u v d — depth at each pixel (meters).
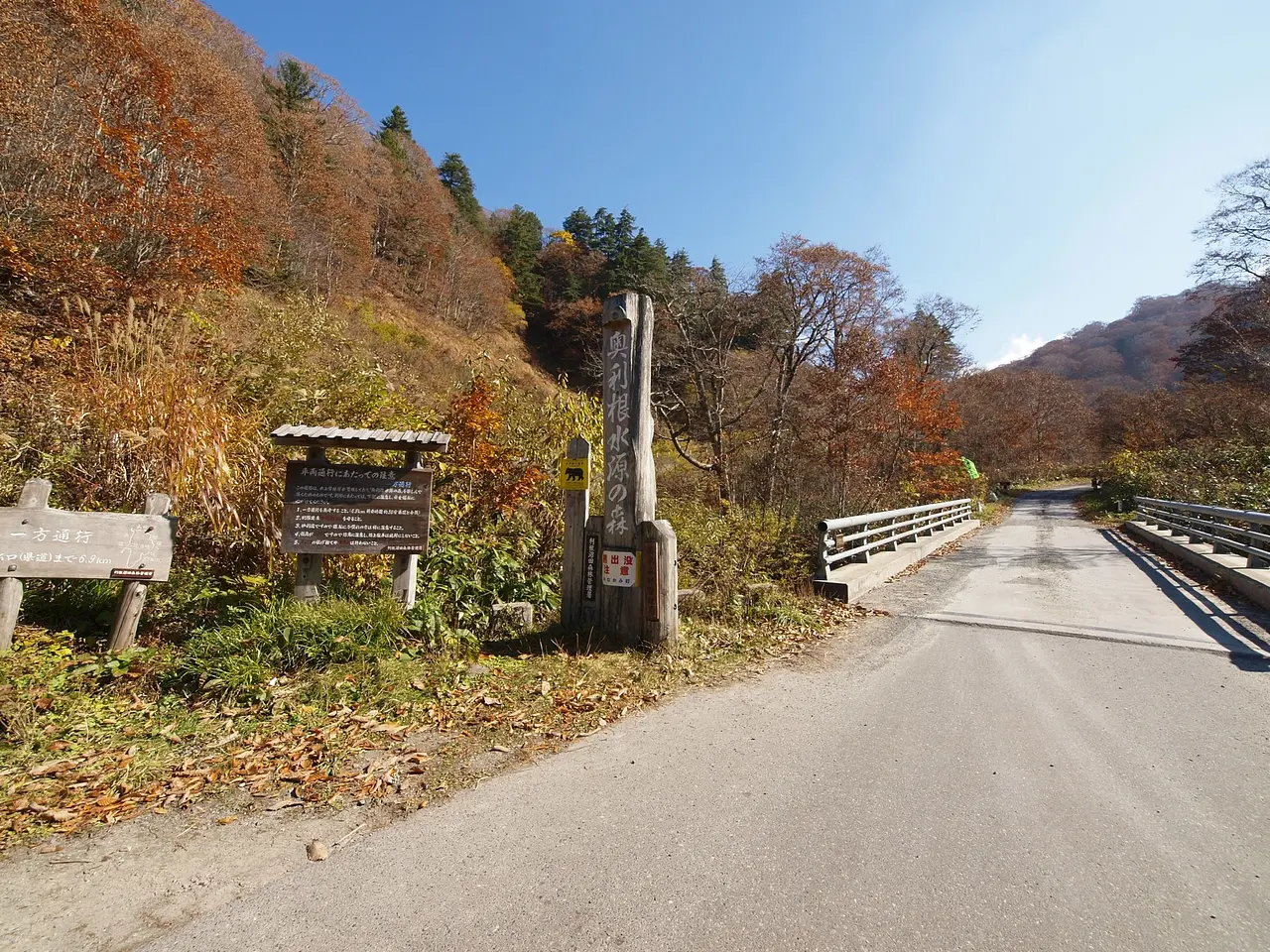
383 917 2.02
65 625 4.37
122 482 5.15
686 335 16.41
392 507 4.73
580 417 8.13
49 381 5.89
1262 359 20.78
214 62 17.11
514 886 2.17
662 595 4.80
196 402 5.45
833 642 5.59
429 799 2.78
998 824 2.56
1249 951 1.85
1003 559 11.21
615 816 2.63
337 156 35.06
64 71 12.59
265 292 20.50
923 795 2.80
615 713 3.79
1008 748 3.32
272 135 29.45
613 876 2.22
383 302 33.88
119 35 13.58
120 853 2.36
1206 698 4.04
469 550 6.06
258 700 3.64
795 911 2.03
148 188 12.64
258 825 2.57
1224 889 2.14
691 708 3.93
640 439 4.91
